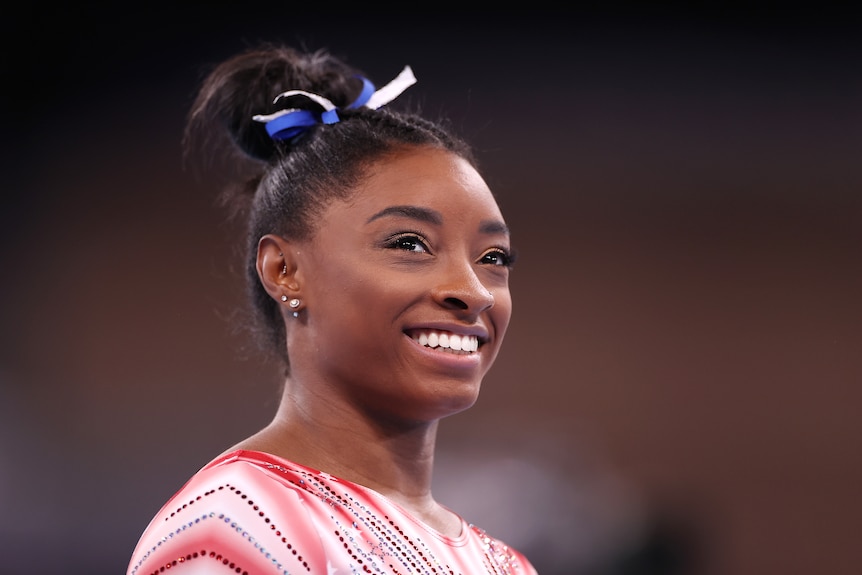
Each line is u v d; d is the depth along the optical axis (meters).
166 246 27.97
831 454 28.06
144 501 26.14
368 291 7.67
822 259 28.67
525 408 28.16
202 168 27.81
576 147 28.67
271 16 28.20
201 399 27.11
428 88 28.34
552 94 28.69
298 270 8.15
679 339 28.48
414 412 7.90
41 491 25.47
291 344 8.26
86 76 28.45
